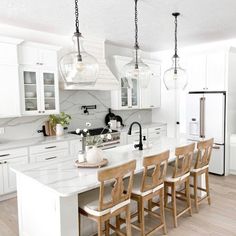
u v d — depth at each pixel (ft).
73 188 6.38
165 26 12.97
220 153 15.39
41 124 14.89
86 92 16.96
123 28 13.32
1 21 12.17
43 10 10.56
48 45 13.56
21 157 12.33
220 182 14.32
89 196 7.71
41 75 13.52
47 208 7.00
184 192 11.56
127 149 10.91
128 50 19.04
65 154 13.91
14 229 9.57
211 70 15.66
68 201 6.68
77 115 16.57
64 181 6.89
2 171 11.75
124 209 7.53
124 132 16.89
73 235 6.85
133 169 7.38
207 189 11.22
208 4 9.98
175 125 19.92
